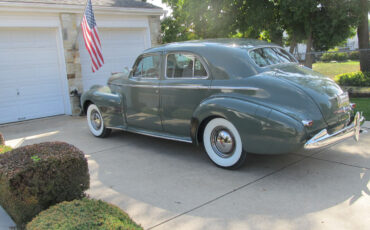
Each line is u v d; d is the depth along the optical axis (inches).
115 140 255.6
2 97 333.4
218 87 172.7
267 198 141.4
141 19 434.3
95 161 206.8
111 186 165.6
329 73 406.3
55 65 367.6
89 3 300.4
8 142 265.7
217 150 179.0
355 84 384.8
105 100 244.8
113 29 415.2
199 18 541.3
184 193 151.9
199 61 183.8
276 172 169.8
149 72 213.8
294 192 145.6
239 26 519.5
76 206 111.0
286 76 165.8
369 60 390.0
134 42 439.5
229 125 167.8
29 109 352.8
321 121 152.4
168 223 126.3
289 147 148.0
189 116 189.8
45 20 346.3
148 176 175.9
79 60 371.6
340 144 209.5
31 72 350.9
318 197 139.6
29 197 118.0
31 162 120.0
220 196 146.1
